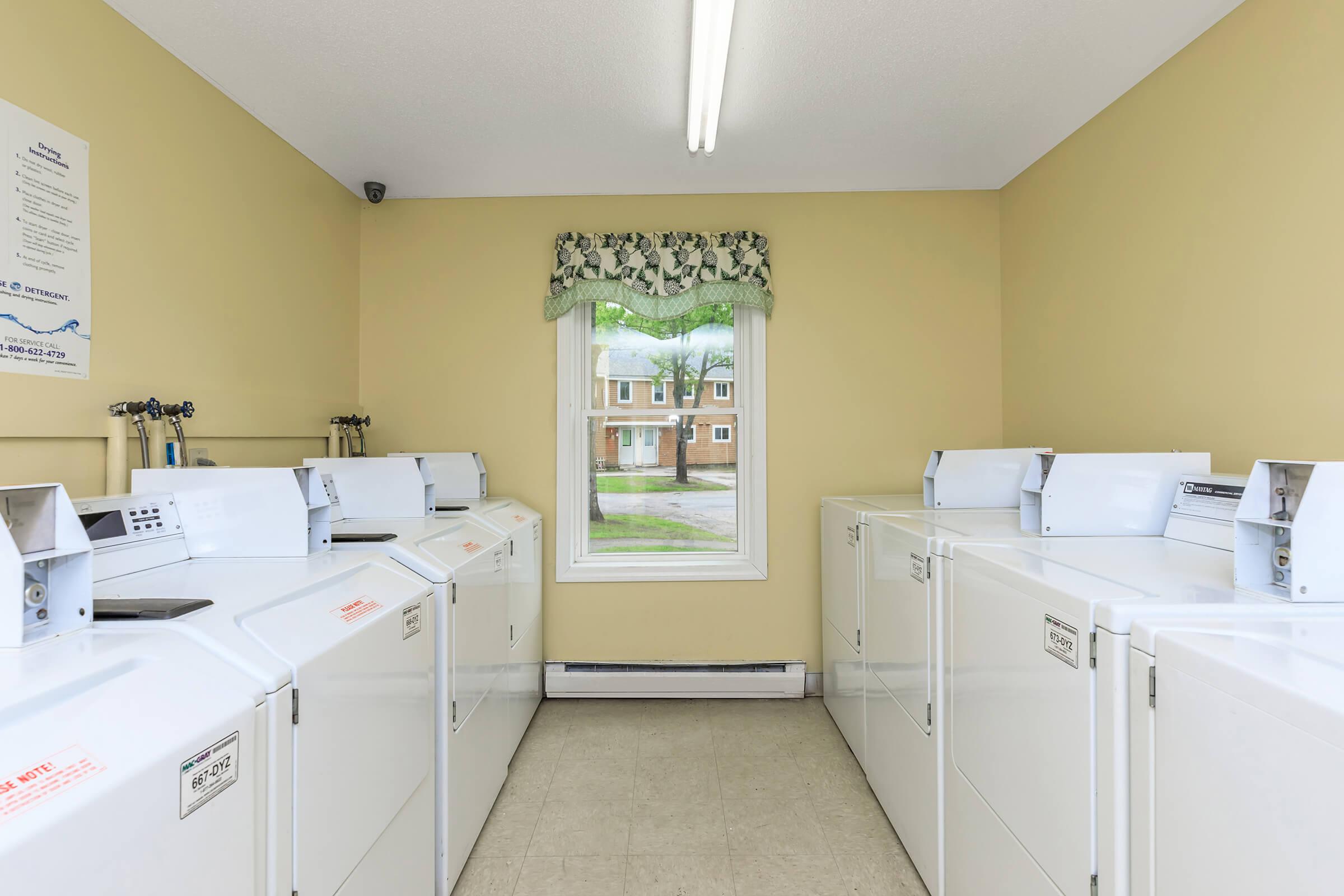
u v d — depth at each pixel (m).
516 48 1.87
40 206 1.43
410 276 2.99
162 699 0.76
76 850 0.58
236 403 2.09
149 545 1.32
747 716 2.78
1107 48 1.89
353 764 1.12
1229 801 0.75
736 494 3.14
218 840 0.77
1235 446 1.73
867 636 2.21
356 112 2.21
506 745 2.21
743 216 3.00
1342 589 0.97
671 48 1.87
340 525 1.98
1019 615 1.21
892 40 1.86
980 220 3.01
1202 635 0.86
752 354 3.02
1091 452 2.32
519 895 1.70
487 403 3.00
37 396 1.42
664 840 1.94
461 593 1.70
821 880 1.76
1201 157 1.83
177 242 1.84
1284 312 1.58
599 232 3.00
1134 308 2.11
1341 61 1.43
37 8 1.42
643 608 2.98
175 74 1.84
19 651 0.82
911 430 3.00
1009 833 1.25
